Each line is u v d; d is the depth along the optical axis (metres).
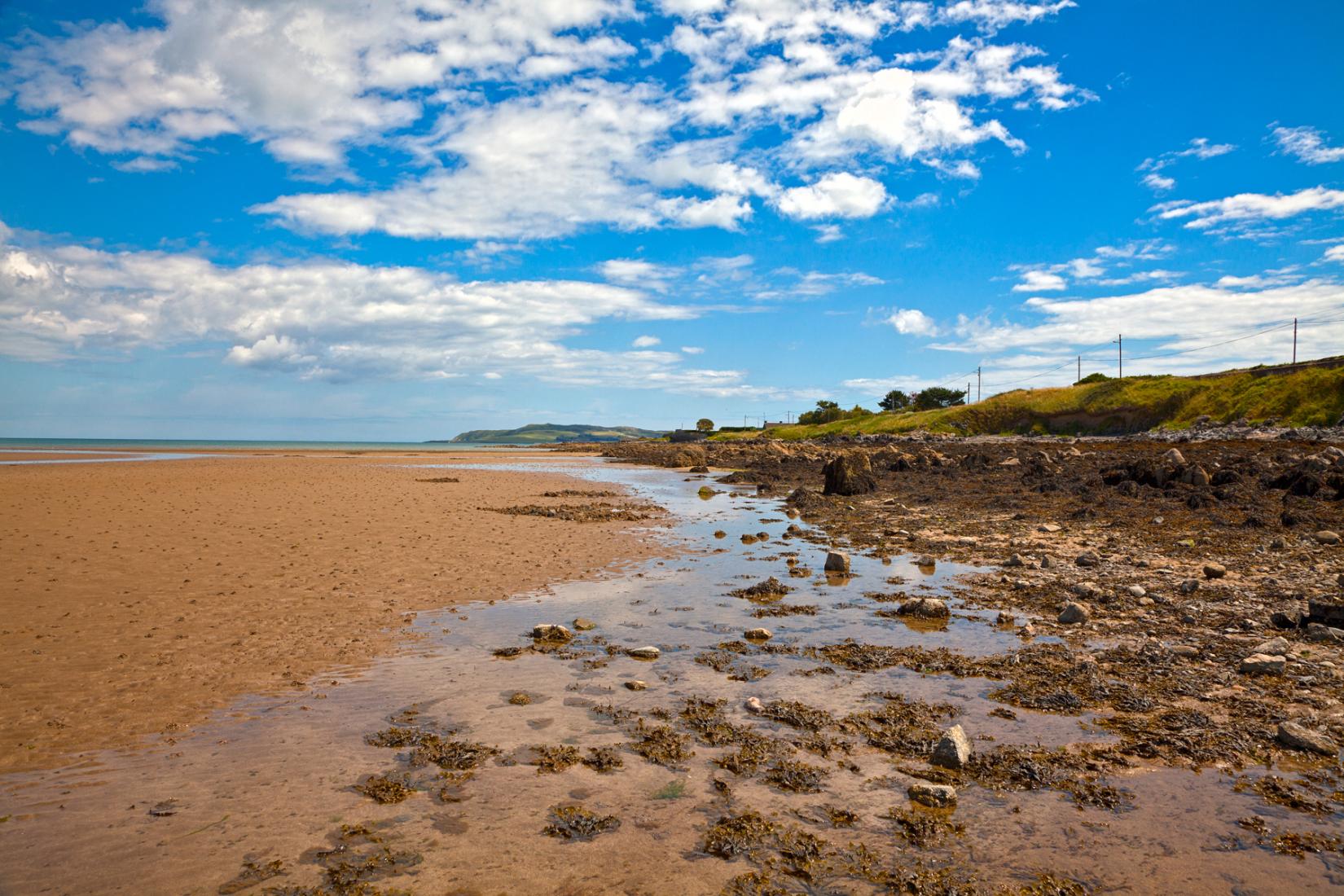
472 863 5.04
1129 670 9.12
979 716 7.77
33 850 5.16
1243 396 82.19
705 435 181.00
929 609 11.86
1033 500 26.92
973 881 4.86
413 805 5.86
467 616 11.88
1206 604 12.09
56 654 9.45
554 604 12.79
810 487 38.31
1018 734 7.28
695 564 16.64
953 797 5.91
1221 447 48.25
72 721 7.45
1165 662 9.34
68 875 4.86
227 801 5.89
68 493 29.84
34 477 39.72
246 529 20.27
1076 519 22.28
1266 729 7.28
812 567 16.33
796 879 4.89
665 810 5.81
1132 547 17.53
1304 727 7.17
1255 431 60.09
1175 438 62.41
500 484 41.38
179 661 9.30
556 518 25.08
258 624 11.02
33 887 4.71
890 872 4.97
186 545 17.39
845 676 9.05
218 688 8.45
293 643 10.18
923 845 5.30
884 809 5.84
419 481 42.41
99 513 23.06
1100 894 4.72
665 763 6.63
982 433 109.56
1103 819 5.67
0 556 15.66
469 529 21.47
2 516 21.78
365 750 6.87
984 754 6.80
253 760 6.64
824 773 6.46
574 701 8.20
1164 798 6.00
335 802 5.88
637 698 8.29
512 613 12.08
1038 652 9.95
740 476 48.44
